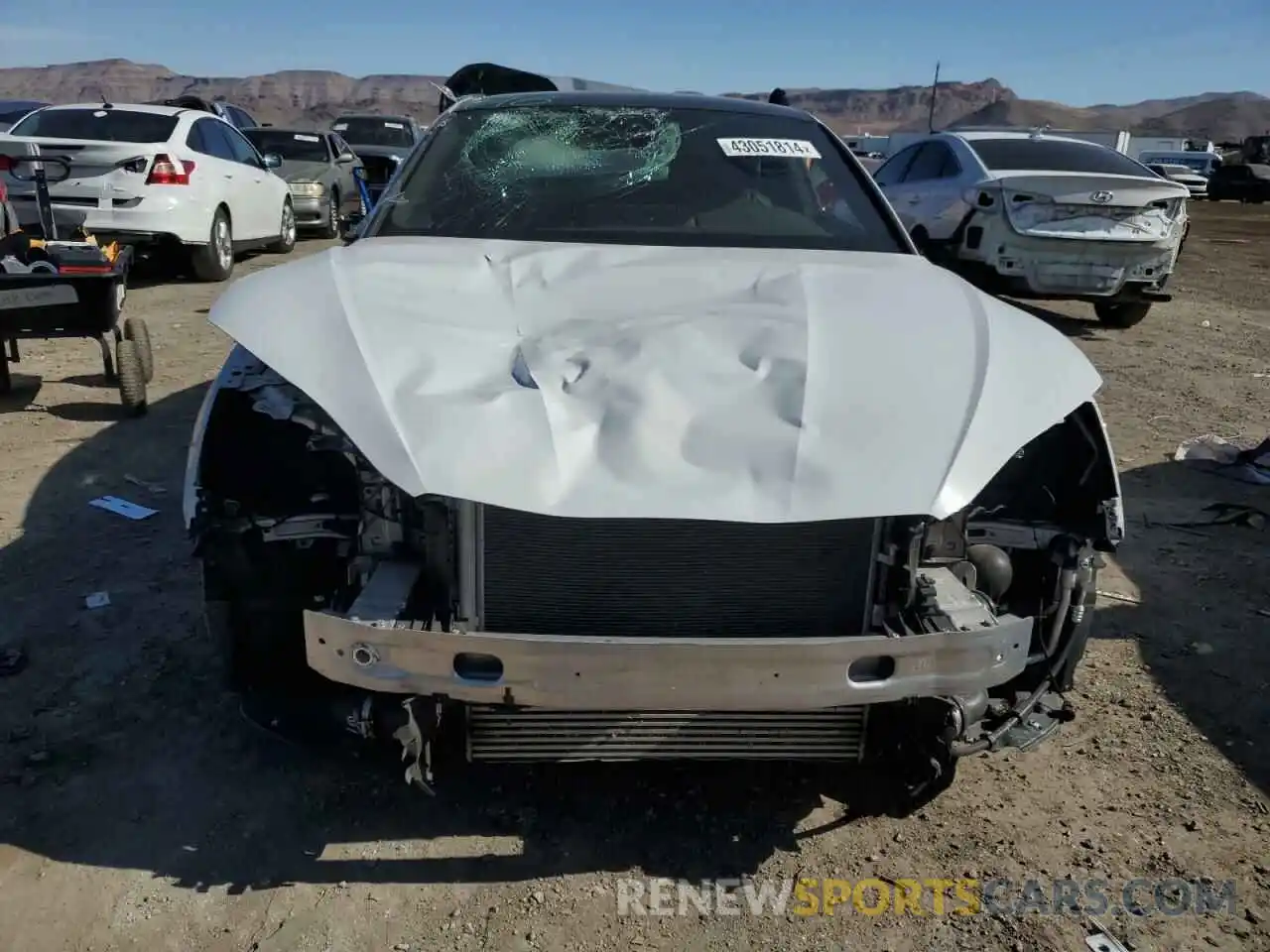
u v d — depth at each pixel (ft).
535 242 10.25
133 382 18.94
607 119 12.18
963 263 28.73
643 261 9.57
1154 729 10.24
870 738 8.13
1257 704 10.73
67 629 11.32
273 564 8.77
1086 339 29.81
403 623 7.10
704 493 6.81
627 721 7.79
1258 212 100.07
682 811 8.83
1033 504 9.25
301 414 7.89
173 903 7.64
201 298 30.91
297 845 8.29
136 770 9.09
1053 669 8.96
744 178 11.41
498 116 12.26
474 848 8.33
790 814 8.84
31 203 28.78
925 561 8.04
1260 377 25.59
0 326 18.11
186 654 10.89
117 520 14.38
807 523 7.43
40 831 8.31
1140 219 26.81
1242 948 7.55
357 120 60.03
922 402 7.47
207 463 8.63
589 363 7.65
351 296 8.35
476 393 7.33
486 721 7.79
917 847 8.50
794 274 9.23
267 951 7.25
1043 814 8.95
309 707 9.09
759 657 6.86
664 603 7.57
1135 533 15.28
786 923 7.68
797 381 7.53
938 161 31.71
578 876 8.07
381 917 7.59
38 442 17.60
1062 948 7.50
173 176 30.76
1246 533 15.38
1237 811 9.05
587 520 7.33
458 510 7.36
